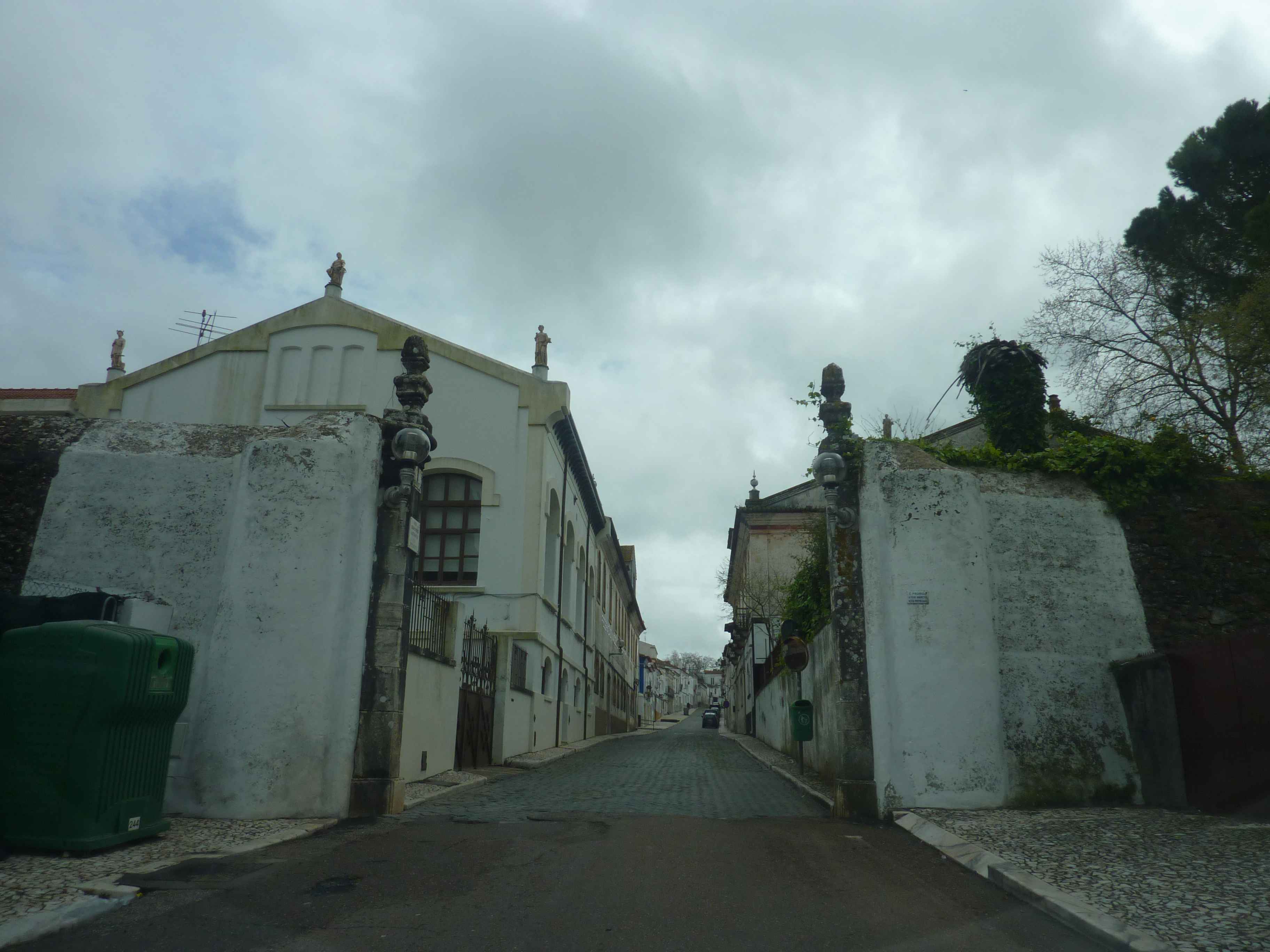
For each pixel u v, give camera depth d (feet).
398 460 29.12
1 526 28.19
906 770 28.09
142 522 28.32
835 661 30.30
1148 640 30.53
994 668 29.12
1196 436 36.17
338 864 20.04
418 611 38.68
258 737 25.96
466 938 14.42
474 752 49.65
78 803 19.79
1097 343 64.75
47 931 14.49
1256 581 31.24
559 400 74.59
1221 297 62.08
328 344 77.56
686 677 444.55
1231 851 20.15
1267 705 25.29
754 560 107.76
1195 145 66.64
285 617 26.91
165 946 13.93
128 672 20.42
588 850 22.09
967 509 30.42
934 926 15.23
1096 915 14.79
